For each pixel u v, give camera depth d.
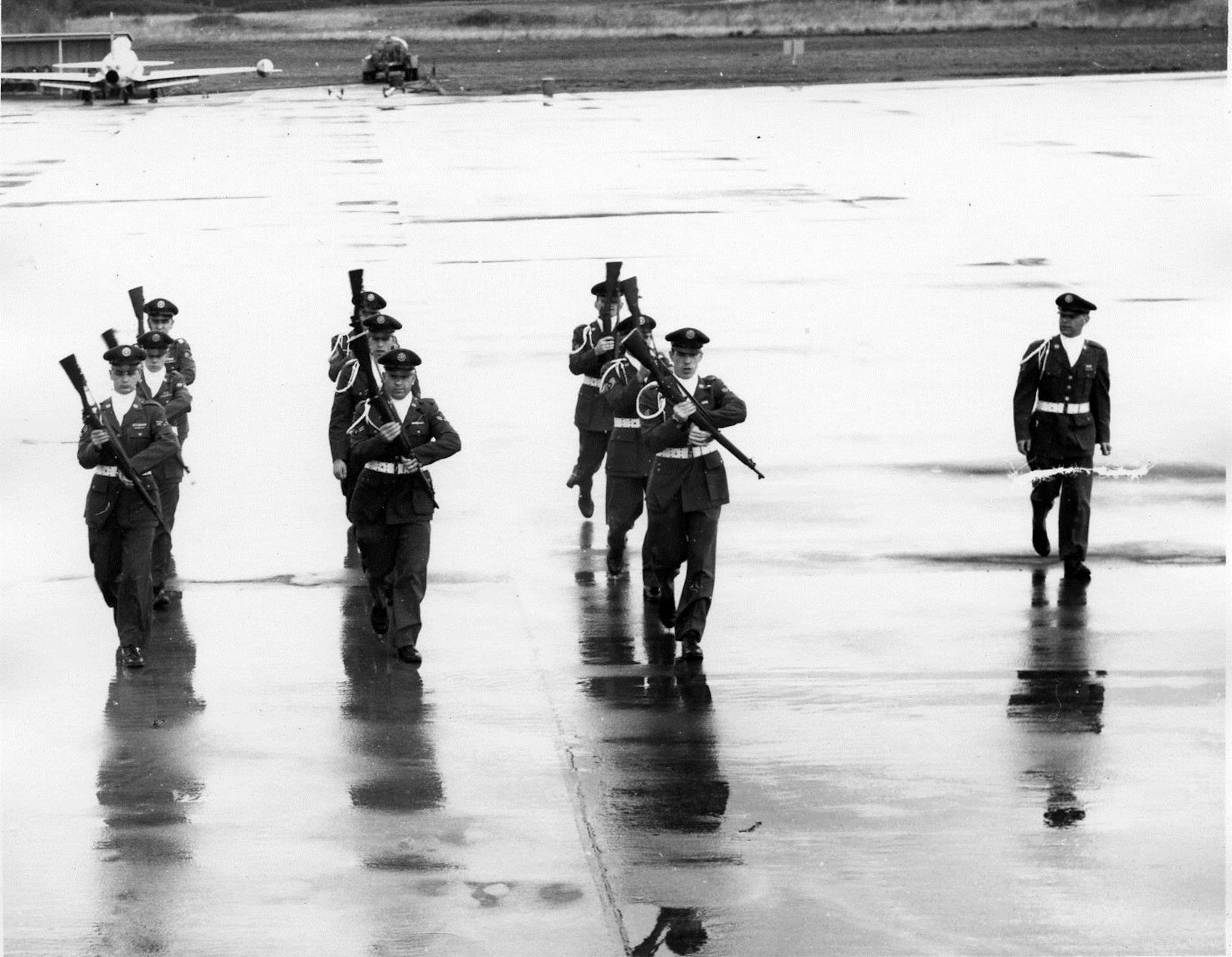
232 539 13.95
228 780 9.16
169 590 12.64
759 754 9.48
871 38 101.25
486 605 12.27
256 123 59.00
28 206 37.34
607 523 12.91
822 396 19.23
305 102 69.12
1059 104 59.19
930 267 27.91
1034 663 10.96
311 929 7.51
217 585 12.75
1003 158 43.78
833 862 8.13
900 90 67.62
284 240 31.50
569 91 71.38
